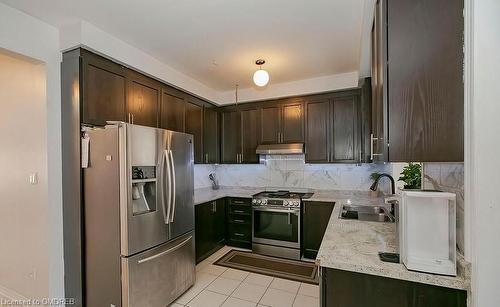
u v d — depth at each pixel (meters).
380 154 1.43
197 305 2.36
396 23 1.18
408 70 1.16
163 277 2.28
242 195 3.87
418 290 1.13
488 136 1.00
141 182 2.15
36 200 2.25
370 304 1.21
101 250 2.08
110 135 2.03
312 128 3.71
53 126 2.20
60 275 2.23
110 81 2.42
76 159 2.17
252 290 2.62
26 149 2.30
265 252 3.58
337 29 2.28
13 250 2.43
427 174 1.71
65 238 2.24
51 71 2.19
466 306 1.06
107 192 2.05
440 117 1.11
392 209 2.33
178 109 3.35
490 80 1.00
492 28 1.00
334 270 1.26
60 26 2.20
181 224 2.54
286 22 2.16
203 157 3.88
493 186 1.00
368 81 3.19
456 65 1.09
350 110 3.50
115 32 2.31
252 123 4.09
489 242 1.00
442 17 1.11
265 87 3.93
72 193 2.20
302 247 3.47
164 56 2.82
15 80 2.37
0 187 2.52
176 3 1.88
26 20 2.03
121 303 1.99
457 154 1.08
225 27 2.24
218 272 3.03
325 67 3.20
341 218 2.12
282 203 3.48
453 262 1.08
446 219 1.10
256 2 1.88
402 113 1.16
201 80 3.66
